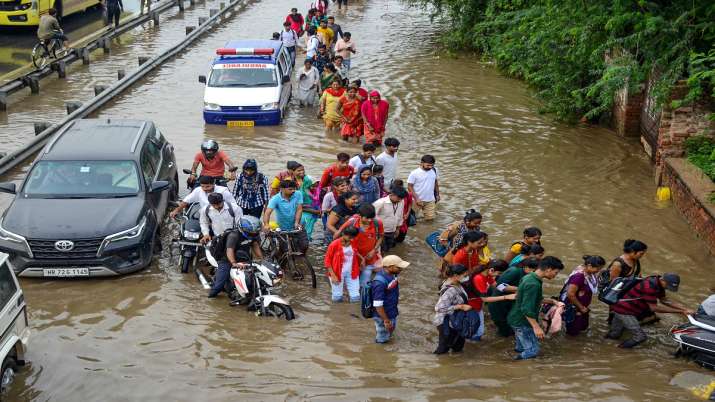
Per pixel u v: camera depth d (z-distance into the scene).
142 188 12.48
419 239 13.26
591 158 17.47
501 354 9.73
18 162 16.58
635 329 9.85
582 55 17.72
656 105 15.09
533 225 13.74
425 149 18.06
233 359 9.39
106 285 11.41
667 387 8.75
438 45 30.00
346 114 18.42
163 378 8.95
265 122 19.72
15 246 11.31
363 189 12.66
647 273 11.99
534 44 20.94
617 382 8.86
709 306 9.58
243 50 20.98
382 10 37.97
